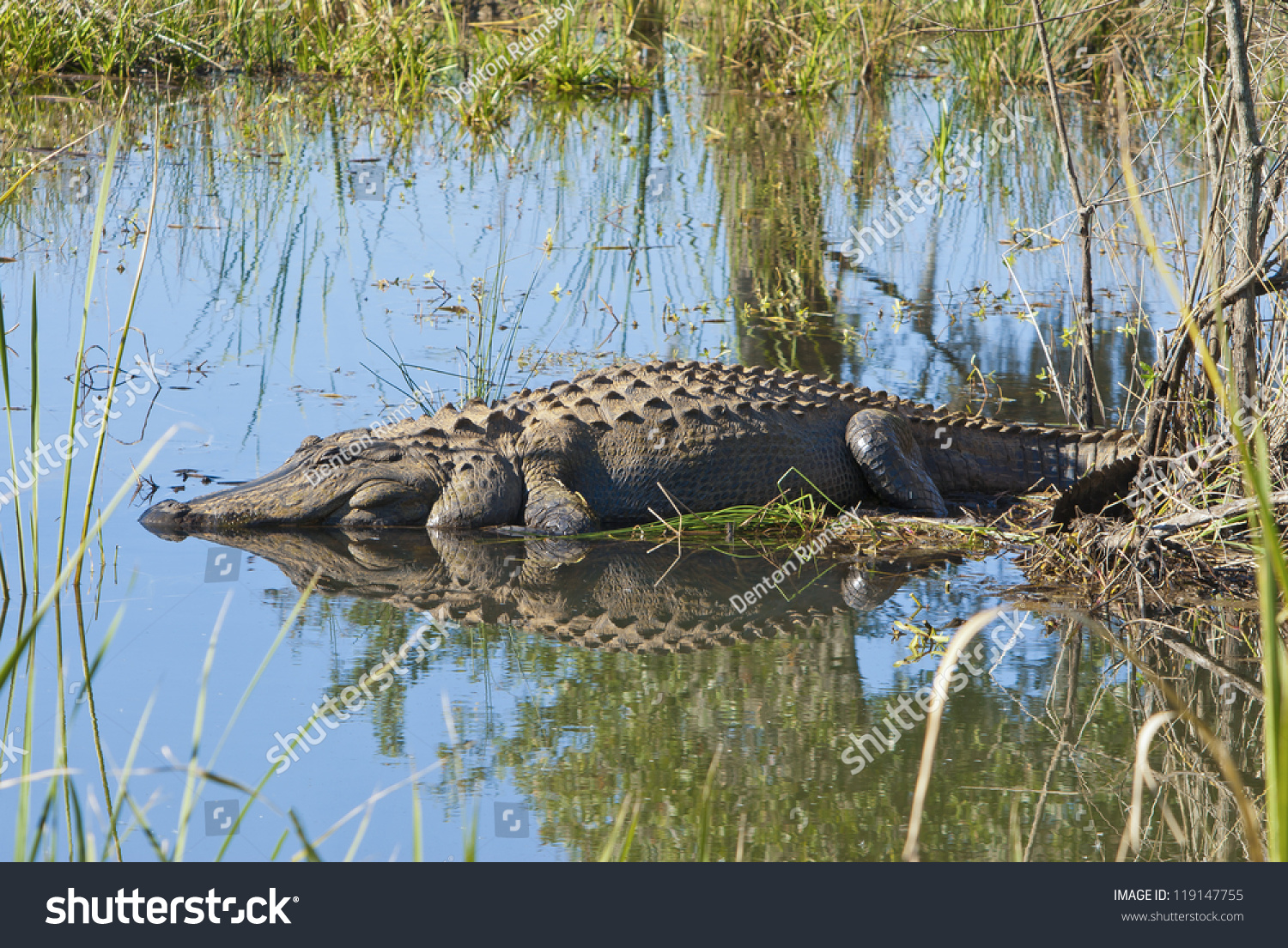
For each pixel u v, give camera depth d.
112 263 20.77
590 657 10.44
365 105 34.22
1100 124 32.09
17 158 25.83
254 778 8.38
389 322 18.98
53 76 33.28
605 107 35.69
